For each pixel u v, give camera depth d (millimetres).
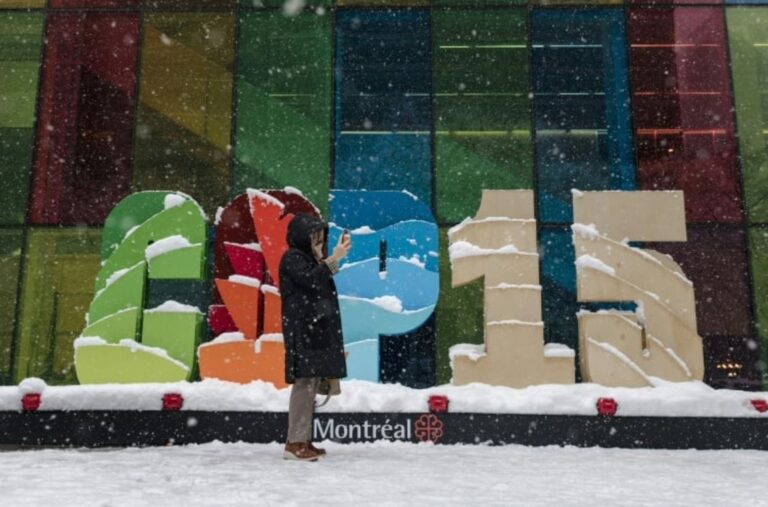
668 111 10109
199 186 9953
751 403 6887
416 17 10539
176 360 7754
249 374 7613
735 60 10242
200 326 8102
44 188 9836
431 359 9359
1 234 9672
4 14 10383
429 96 10266
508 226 8070
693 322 7770
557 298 9586
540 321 7727
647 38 10352
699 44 10312
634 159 9977
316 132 10141
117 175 9938
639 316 7875
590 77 10289
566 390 7051
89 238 9711
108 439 6766
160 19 10445
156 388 6930
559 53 10375
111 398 6844
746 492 3943
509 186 9977
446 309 9516
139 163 9984
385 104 10250
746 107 10094
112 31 10375
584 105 10195
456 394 6957
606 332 7684
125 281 8000
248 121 10172
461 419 6836
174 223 8195
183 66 10312
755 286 9500
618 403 6875
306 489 3680
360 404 6859
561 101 10211
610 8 10477
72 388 6898
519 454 6059
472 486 3973
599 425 6840
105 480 3973
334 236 8195
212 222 9836
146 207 8383
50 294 9516
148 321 7883
